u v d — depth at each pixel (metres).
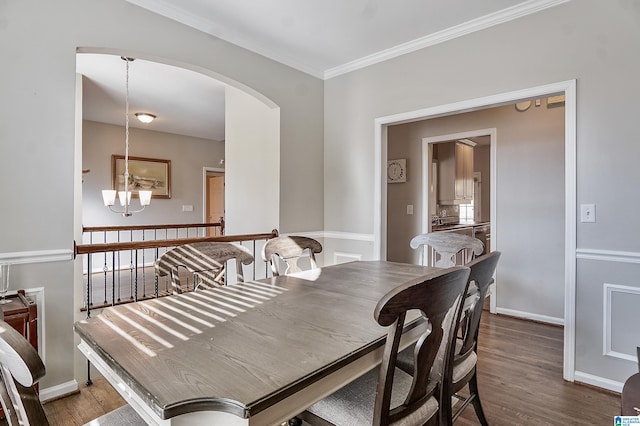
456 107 2.88
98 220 5.96
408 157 4.55
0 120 1.90
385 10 2.59
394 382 1.32
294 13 2.63
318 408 1.19
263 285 1.80
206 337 1.10
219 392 0.78
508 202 3.75
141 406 0.86
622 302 2.16
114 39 2.31
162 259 1.69
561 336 3.14
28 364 0.63
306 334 1.13
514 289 3.71
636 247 2.11
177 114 5.53
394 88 3.26
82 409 2.01
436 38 2.96
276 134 3.43
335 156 3.74
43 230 2.04
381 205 3.40
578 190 2.31
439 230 4.68
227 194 4.20
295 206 3.56
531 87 2.50
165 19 2.55
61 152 2.11
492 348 2.87
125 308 1.41
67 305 2.13
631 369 2.13
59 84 2.10
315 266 2.33
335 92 3.73
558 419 1.90
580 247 2.30
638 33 2.11
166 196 6.82
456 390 1.41
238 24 2.80
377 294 1.63
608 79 2.20
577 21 2.31
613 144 2.19
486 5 2.53
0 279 1.89
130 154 6.36
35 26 2.01
